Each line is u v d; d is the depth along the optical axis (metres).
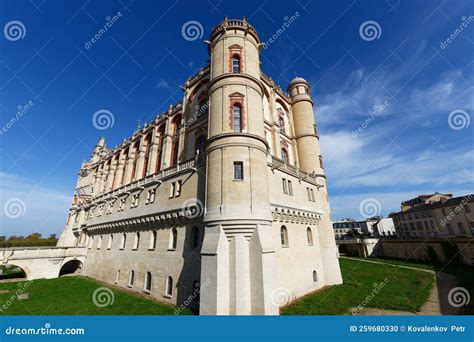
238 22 23.94
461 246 37.47
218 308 14.41
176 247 21.25
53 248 37.59
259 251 15.82
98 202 40.62
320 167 31.20
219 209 16.94
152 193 26.77
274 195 20.91
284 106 33.88
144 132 38.84
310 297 20.81
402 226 76.06
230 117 19.88
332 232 28.95
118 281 28.33
